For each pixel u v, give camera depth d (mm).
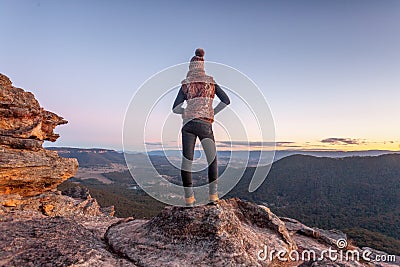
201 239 4398
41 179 9672
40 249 3914
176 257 4098
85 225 6824
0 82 9812
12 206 8531
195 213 4691
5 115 9133
